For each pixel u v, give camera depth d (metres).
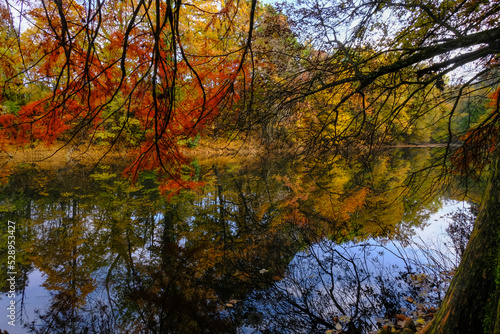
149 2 0.97
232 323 2.56
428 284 3.15
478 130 3.30
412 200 7.19
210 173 12.41
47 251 4.23
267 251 4.27
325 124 3.31
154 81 1.05
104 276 3.48
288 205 7.20
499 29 1.88
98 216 6.02
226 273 3.56
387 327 2.38
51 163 13.95
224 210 6.72
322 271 3.54
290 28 3.07
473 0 2.73
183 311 2.76
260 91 2.88
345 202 7.38
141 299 2.97
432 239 4.51
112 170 12.70
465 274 1.31
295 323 2.53
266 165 10.34
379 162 15.09
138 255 4.11
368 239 4.73
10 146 13.02
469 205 6.53
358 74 2.49
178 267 3.74
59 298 2.97
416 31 3.11
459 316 1.26
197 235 5.00
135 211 6.46
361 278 3.33
